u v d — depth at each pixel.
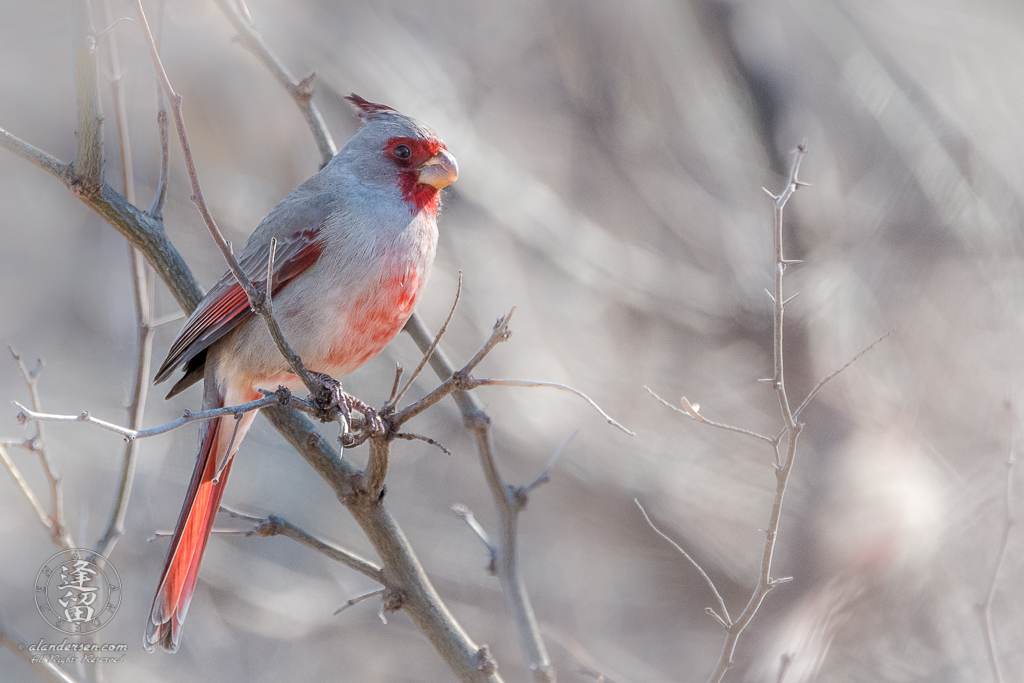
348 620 12.65
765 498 12.41
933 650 10.57
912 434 11.81
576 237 13.15
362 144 7.07
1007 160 12.85
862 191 13.04
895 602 10.76
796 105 13.19
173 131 12.05
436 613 6.26
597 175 13.38
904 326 12.48
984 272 12.49
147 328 6.89
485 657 6.16
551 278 13.42
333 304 6.69
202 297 6.84
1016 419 11.09
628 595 12.66
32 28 13.09
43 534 12.35
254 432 13.29
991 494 10.97
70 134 13.73
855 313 12.62
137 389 6.84
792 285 12.79
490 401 12.92
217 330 6.76
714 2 13.17
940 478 11.39
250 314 6.79
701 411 12.94
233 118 12.03
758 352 12.92
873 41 13.15
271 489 13.08
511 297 12.98
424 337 7.08
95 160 6.52
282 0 12.09
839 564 11.18
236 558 12.77
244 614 12.45
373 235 6.77
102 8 7.05
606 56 13.23
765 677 11.16
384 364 12.88
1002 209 12.70
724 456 12.77
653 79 13.27
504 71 13.20
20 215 13.96
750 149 13.21
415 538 12.83
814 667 10.57
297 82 7.52
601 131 13.36
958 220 12.64
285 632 12.32
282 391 5.26
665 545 12.70
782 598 11.75
